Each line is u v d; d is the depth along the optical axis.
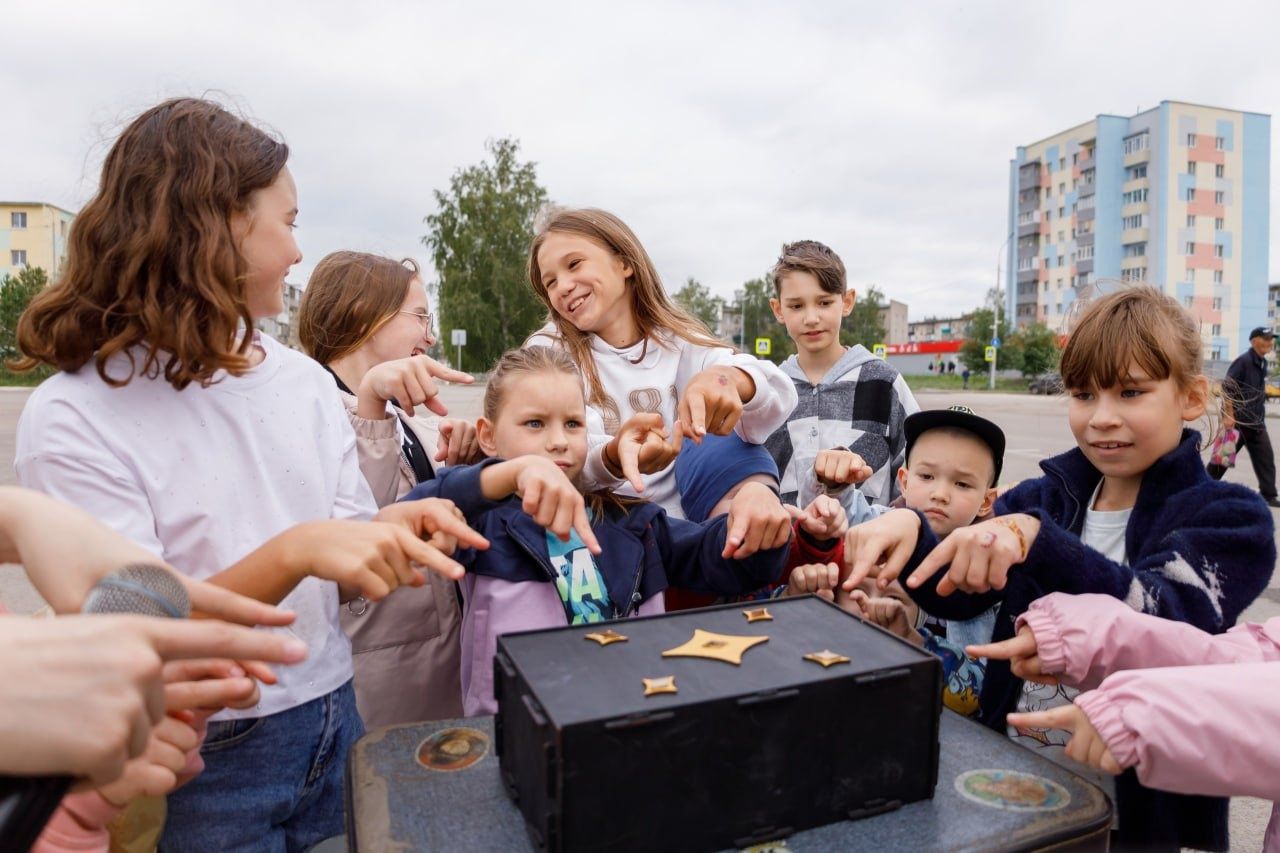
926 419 1.57
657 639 0.76
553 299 1.56
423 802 0.70
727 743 0.62
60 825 0.66
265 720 1.07
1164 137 48.72
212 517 1.02
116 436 0.97
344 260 1.84
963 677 1.37
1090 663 0.93
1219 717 0.77
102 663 0.43
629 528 1.26
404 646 1.47
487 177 28.41
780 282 2.71
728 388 1.17
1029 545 1.01
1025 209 59.47
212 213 0.97
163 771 0.64
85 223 0.96
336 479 1.21
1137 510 1.20
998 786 0.74
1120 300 1.18
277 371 1.17
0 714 0.42
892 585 1.48
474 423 1.60
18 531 0.61
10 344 26.17
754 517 1.10
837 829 0.66
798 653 0.72
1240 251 50.69
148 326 0.93
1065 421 14.96
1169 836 1.08
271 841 1.10
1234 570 1.05
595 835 0.59
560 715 0.58
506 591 1.20
